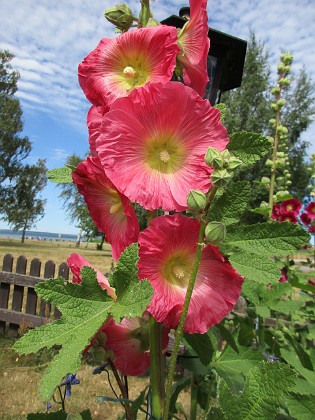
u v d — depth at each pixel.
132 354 1.16
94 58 1.04
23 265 5.74
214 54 2.22
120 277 0.81
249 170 13.51
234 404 0.79
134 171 0.93
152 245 0.92
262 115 18.09
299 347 1.86
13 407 3.45
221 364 1.43
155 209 1.00
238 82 2.50
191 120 0.93
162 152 0.95
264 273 0.87
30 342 0.77
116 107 0.92
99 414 3.35
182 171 0.95
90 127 1.04
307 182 18.23
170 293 0.94
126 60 1.02
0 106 29.83
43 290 0.81
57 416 1.04
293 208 3.15
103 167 0.94
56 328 0.79
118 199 1.06
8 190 32.66
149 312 0.98
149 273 0.92
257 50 18.17
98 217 1.10
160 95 0.91
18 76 30.50
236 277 0.97
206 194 0.92
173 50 0.97
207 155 0.84
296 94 18.16
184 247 0.94
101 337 1.06
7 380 3.98
